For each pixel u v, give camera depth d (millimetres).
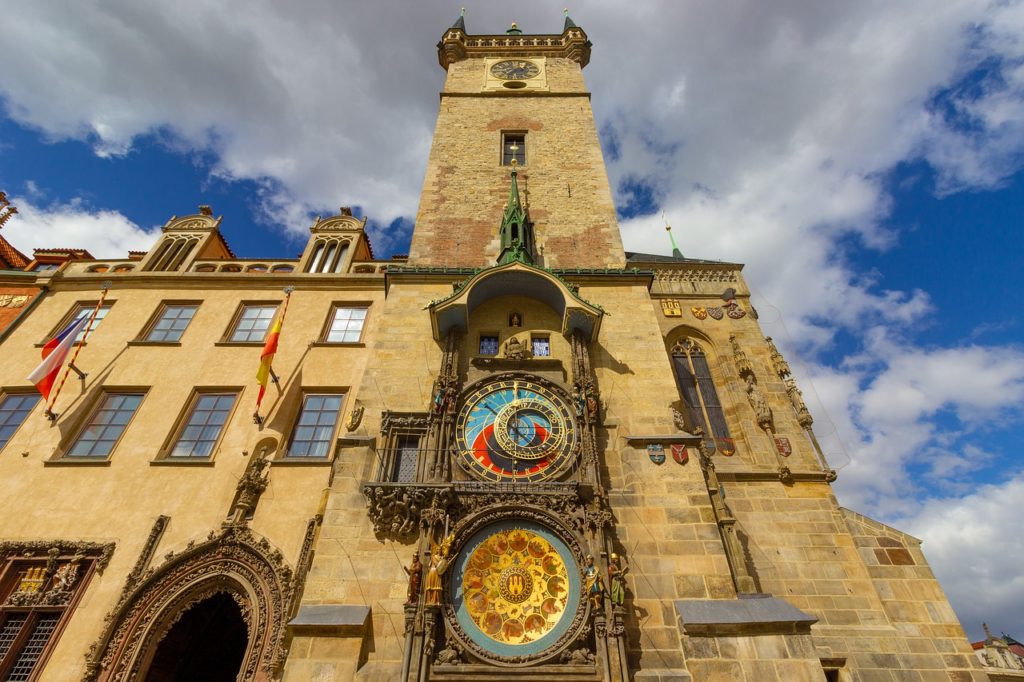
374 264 26984
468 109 33094
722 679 11883
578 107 33375
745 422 22109
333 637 12484
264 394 21219
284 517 17656
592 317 18500
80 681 14680
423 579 13375
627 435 16953
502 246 23266
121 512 17938
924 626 17000
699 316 25859
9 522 17688
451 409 16578
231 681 19844
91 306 25406
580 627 12680
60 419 20531
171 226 29266
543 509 14367
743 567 15516
